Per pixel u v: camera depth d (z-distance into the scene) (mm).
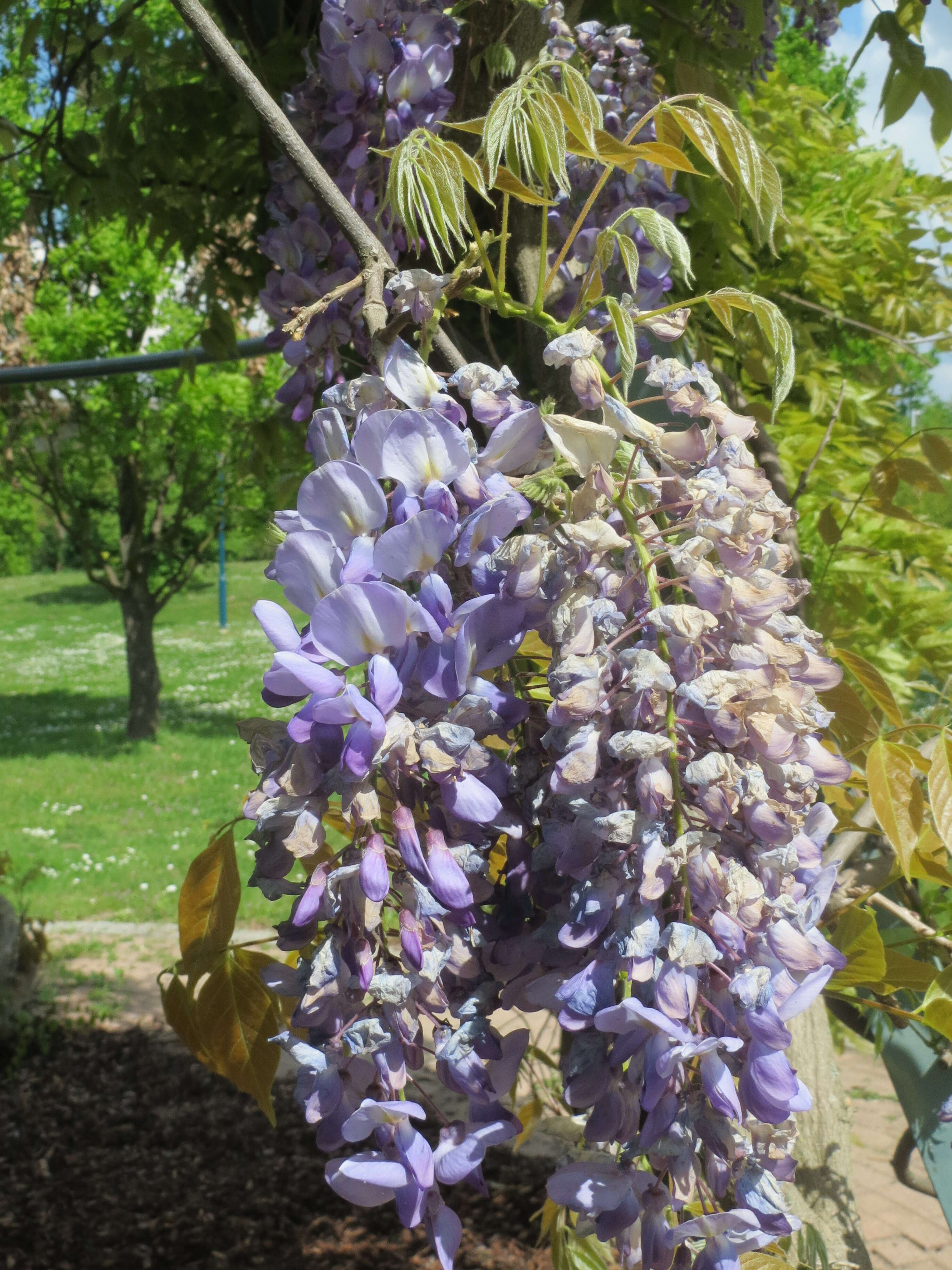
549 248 467
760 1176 255
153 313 4215
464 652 255
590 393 272
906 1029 482
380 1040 245
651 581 264
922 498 922
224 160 906
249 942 397
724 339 812
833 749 414
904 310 1091
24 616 10453
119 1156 1561
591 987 252
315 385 436
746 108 987
